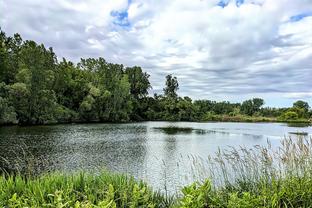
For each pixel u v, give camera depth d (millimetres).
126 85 69562
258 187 5004
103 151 21047
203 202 3639
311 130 42344
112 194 3898
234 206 3643
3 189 4359
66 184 4613
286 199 4141
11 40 54344
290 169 5031
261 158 6250
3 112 39594
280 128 48938
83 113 60125
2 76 46625
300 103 76312
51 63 56875
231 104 102875
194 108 84750
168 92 92000
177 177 12398
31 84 45125
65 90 60000
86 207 3211
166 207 4809
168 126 52906
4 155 17844
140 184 4973
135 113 78938
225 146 23859
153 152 20750
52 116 49219
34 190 4223
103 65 71500
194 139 29906
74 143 25062
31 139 26547
